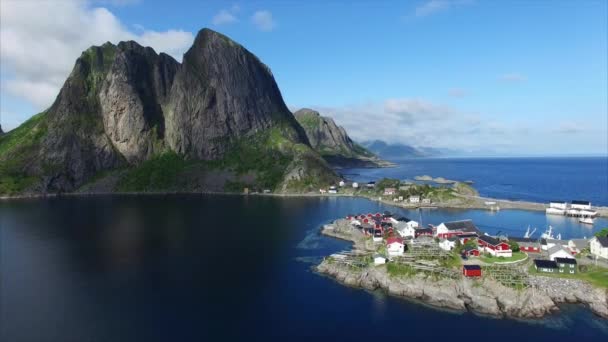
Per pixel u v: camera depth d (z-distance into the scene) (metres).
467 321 67.00
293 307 72.81
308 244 115.25
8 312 71.31
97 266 95.94
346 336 62.44
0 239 123.06
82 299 76.75
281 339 61.66
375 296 77.50
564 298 72.75
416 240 101.81
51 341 61.41
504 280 74.50
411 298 76.19
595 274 77.81
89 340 61.69
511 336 61.97
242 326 65.75
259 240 120.06
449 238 97.62
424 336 62.19
